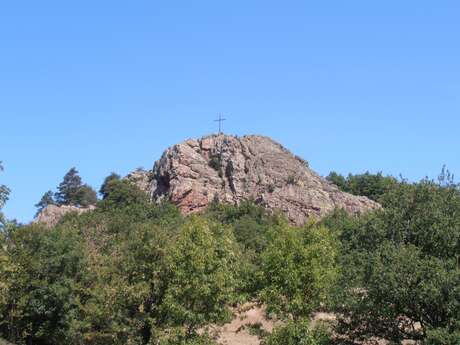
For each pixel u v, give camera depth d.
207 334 32.38
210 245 32.59
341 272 30.73
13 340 40.00
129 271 32.84
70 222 85.25
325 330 31.30
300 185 123.75
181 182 125.69
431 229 29.19
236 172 129.62
